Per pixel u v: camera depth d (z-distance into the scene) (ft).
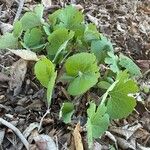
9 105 0.85
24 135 0.80
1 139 0.78
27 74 0.91
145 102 0.95
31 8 1.11
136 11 1.29
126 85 0.82
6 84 0.88
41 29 0.97
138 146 0.84
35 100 0.87
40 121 0.82
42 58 0.84
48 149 0.77
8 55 0.94
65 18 0.96
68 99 0.88
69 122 0.83
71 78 0.86
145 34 1.20
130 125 0.88
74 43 0.96
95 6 1.22
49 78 0.82
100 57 0.92
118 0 1.29
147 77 1.04
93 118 0.77
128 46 1.13
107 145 0.82
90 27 0.99
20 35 0.93
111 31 1.16
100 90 0.90
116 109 0.83
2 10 1.08
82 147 0.77
